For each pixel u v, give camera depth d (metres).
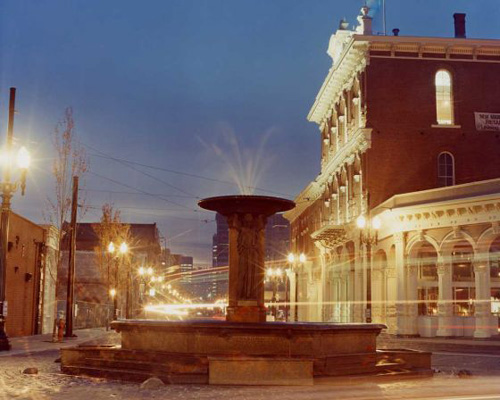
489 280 33.44
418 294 38.50
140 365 16.38
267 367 15.06
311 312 61.56
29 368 17.47
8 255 35.66
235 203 18.30
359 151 45.34
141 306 93.12
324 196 56.38
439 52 44.53
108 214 62.72
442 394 13.34
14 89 23.98
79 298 71.12
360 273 43.91
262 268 18.47
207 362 15.64
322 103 55.69
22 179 21.66
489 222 33.03
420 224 36.44
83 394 13.30
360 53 44.41
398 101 44.19
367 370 16.66
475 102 44.56
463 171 43.97
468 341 31.72
